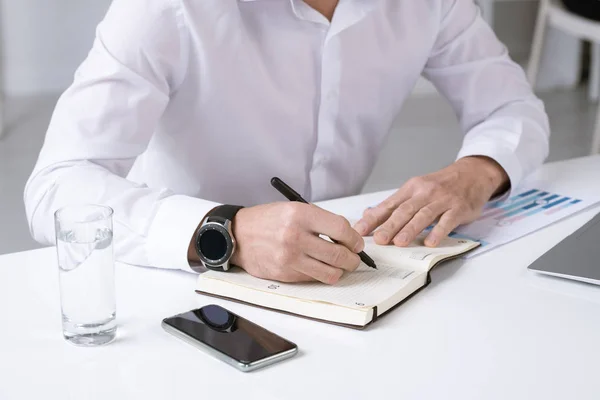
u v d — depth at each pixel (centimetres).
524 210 123
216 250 95
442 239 108
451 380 74
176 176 136
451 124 423
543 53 501
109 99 112
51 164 109
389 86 141
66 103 113
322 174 142
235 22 120
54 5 450
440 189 114
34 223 109
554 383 74
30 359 77
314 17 126
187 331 81
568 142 387
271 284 92
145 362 77
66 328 80
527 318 87
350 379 74
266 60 127
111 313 80
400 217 108
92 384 73
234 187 138
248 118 130
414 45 138
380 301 86
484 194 121
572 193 130
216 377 74
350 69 133
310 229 92
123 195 104
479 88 147
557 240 111
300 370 76
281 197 142
